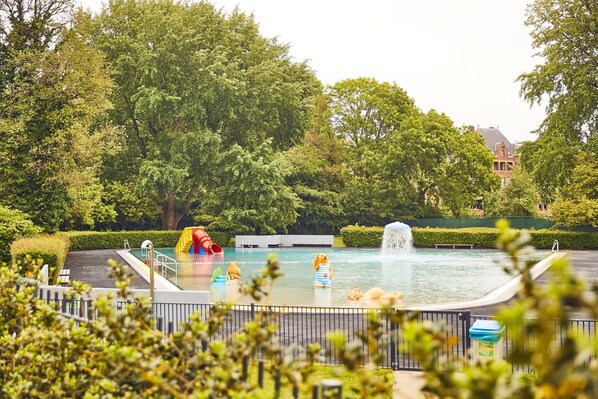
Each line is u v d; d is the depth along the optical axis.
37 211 39.84
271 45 64.38
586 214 51.88
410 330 2.90
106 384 4.61
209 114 56.78
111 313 4.85
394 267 36.97
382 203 66.94
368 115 71.06
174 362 4.78
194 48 55.47
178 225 65.75
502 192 87.00
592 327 14.84
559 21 55.75
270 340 4.54
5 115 38.81
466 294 24.45
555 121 56.31
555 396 2.27
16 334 7.04
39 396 5.55
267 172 54.00
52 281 23.44
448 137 66.94
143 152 58.19
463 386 2.54
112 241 50.75
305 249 54.91
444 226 67.88
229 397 4.19
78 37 42.19
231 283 27.53
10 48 38.84
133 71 54.81
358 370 3.50
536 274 28.91
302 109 60.56
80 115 41.94
